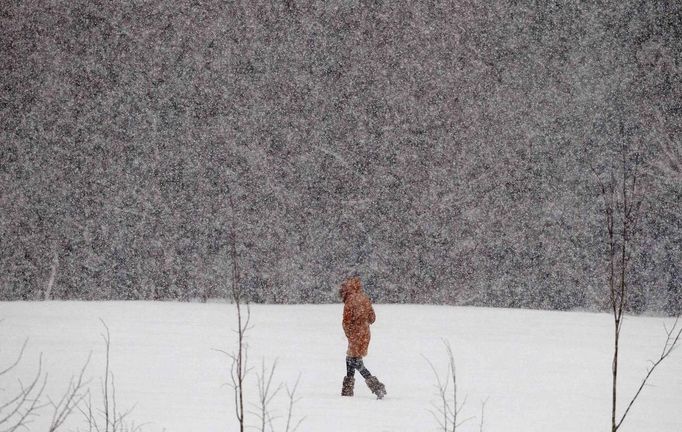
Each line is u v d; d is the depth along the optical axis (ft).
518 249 204.44
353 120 227.20
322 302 207.92
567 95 217.97
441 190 214.90
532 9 222.48
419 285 207.92
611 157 206.80
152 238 216.95
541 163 211.00
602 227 197.57
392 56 229.86
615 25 217.56
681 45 211.82
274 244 211.82
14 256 220.64
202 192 220.23
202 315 119.03
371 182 218.79
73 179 225.15
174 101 232.53
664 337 95.50
